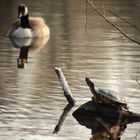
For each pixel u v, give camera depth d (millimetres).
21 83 17250
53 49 23203
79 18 31047
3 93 16141
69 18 31031
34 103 15266
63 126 13727
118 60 20625
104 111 14680
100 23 29594
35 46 24438
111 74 18406
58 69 15711
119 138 13156
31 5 36094
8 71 18922
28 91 16375
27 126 13531
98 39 25250
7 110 14672
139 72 18672
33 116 14266
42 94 16141
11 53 22453
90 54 21797
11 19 30812
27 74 18500
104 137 13203
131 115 14570
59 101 15523
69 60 20750
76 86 16922
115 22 29469
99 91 14844
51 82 17453
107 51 22422
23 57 21516
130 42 24500
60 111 14742
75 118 14406
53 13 32688
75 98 15742
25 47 24188
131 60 20672
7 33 27594
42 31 27109
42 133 13109
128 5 35844
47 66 19812
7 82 17391
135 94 16062
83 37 25797
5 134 12938
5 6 35375
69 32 27250
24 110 14680
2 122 13781
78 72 18719
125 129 13836
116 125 14109
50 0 38500
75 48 23172
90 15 32031
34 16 31406
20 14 28125
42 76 18250
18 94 16094
